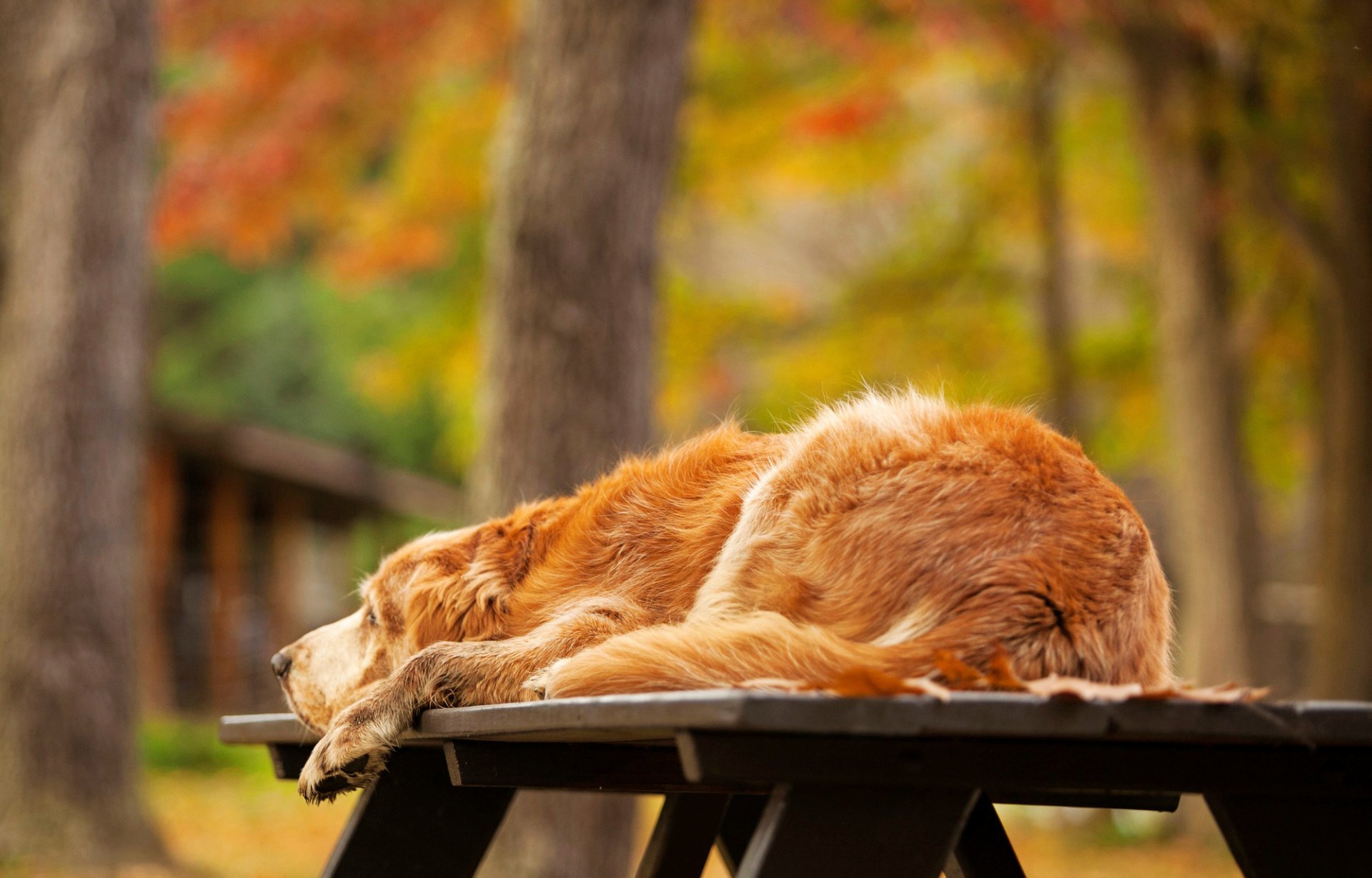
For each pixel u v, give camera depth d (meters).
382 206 17.67
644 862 3.55
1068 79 16.03
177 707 25.69
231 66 16.48
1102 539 2.51
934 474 2.58
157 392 31.38
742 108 16.27
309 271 28.86
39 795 8.66
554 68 6.69
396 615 3.47
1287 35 10.92
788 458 2.88
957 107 17.31
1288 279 12.87
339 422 32.97
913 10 13.36
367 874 3.14
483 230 18.41
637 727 1.98
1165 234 12.38
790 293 18.38
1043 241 16.50
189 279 31.67
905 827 2.02
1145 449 18.14
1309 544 22.52
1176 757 2.22
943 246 17.64
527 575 3.34
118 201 9.08
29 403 8.86
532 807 6.43
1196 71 11.65
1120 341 17.00
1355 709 2.04
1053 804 2.91
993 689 2.15
